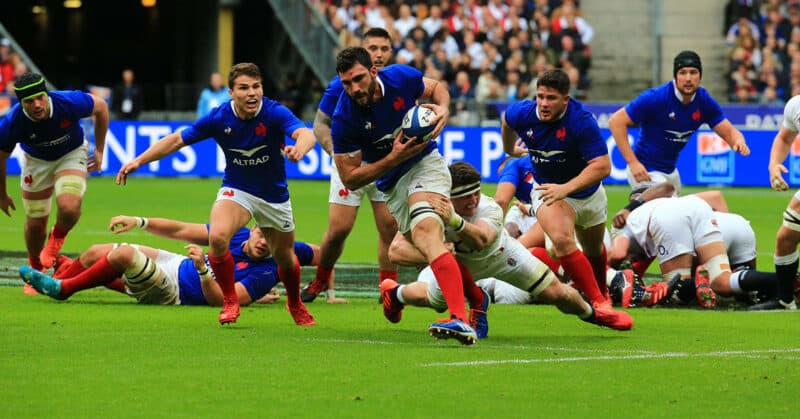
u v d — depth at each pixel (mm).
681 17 95000
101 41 120062
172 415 17000
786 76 87500
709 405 17812
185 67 108375
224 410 17328
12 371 20188
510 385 19234
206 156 82875
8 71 84562
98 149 33031
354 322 27312
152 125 81375
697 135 75375
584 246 27234
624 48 95938
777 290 29906
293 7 90375
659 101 36875
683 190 73688
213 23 100750
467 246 23703
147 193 69250
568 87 24984
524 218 33000
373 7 87000
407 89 23641
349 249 45250
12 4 117938
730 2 90812
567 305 24766
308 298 31500
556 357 22016
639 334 25375
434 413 17203
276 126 25375
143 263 28922
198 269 28297
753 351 22891
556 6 88375
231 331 25203
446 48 84562
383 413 17188
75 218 32250
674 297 30766
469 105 79125
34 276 29375
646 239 31656
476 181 23750
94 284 29406
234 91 25109
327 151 30266
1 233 48312
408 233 24531
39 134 31312
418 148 22984
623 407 17656
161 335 24406
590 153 24984
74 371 20203
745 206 64312
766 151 74438
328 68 86938
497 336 25000
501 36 85812
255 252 29297
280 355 22000
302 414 17094
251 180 25766
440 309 25438
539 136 25641
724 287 30641
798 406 17797
